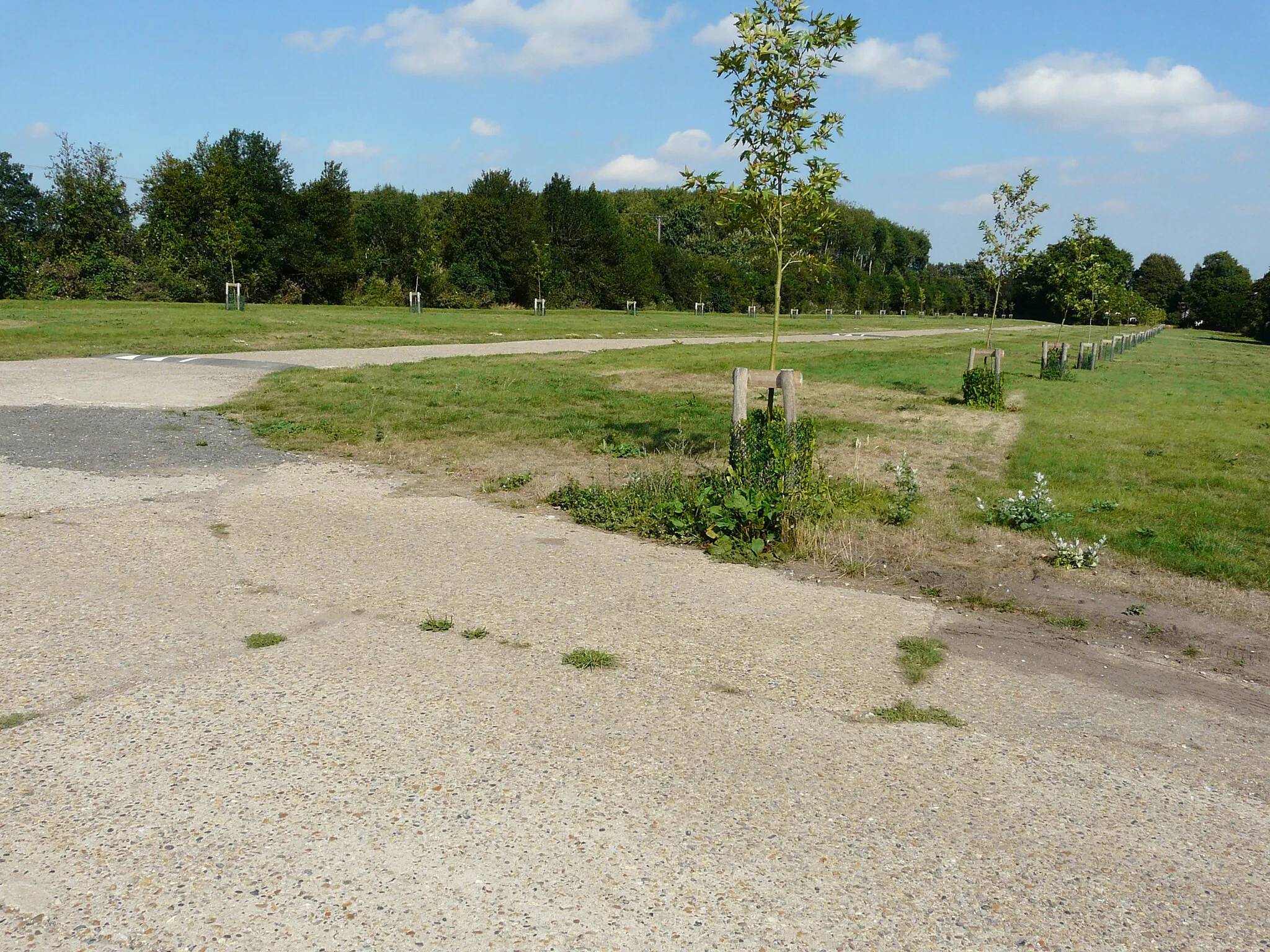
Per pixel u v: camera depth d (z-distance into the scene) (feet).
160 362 61.11
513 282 221.05
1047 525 25.79
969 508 27.89
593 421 43.42
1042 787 11.62
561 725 12.62
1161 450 40.57
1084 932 8.79
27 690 13.07
